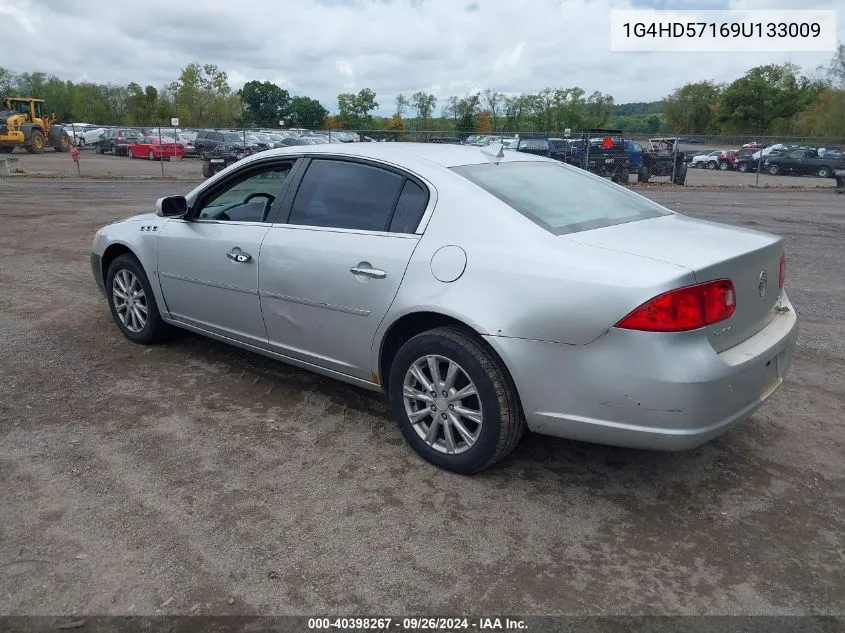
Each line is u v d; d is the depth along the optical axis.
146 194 17.38
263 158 4.32
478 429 3.29
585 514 3.14
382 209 3.67
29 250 9.15
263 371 4.76
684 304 2.79
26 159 33.66
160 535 2.90
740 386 2.97
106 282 5.38
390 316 3.49
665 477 3.47
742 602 2.59
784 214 15.20
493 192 3.44
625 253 2.99
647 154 25.20
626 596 2.61
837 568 2.79
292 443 3.74
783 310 3.61
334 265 3.71
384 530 2.98
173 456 3.56
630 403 2.87
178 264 4.64
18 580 2.61
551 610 2.54
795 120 65.50
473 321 3.16
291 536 2.92
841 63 58.47
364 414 4.12
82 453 3.56
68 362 4.85
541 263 3.05
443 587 2.64
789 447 3.79
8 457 3.49
